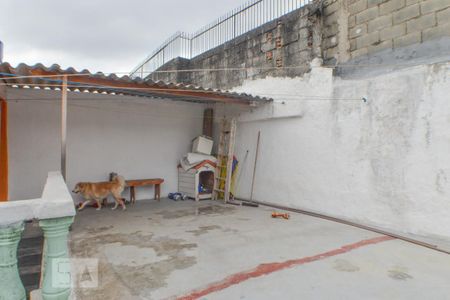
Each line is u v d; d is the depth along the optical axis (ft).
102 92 20.65
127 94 21.16
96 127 22.35
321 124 18.56
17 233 4.76
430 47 13.66
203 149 25.31
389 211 15.06
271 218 18.04
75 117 21.52
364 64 16.38
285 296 8.64
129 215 18.95
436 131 13.30
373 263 11.04
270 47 22.33
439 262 11.12
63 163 14.32
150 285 9.35
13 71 12.75
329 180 18.07
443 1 13.25
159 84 16.24
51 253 5.02
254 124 23.86
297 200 20.17
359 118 16.47
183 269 10.57
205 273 10.22
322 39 18.84
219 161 25.05
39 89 20.11
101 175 22.57
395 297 8.60
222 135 25.46
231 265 10.90
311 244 13.19
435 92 13.34
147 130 24.66
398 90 14.73
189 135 26.99
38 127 20.08
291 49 20.68
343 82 17.33
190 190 24.76
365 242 13.42
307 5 19.57
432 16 13.62
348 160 17.03
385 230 15.03
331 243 13.32
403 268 10.59
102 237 14.39
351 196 16.84
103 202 22.22
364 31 16.44
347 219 17.02
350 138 16.92
